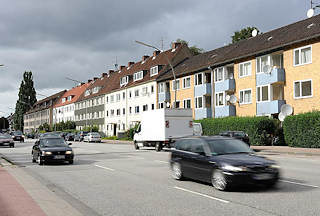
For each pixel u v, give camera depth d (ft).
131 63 253.44
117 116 234.99
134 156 71.46
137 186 33.32
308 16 117.39
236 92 128.98
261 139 99.60
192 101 156.25
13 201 26.13
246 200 25.86
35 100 424.46
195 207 23.89
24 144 148.25
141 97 202.28
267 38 124.67
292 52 105.70
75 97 327.26
